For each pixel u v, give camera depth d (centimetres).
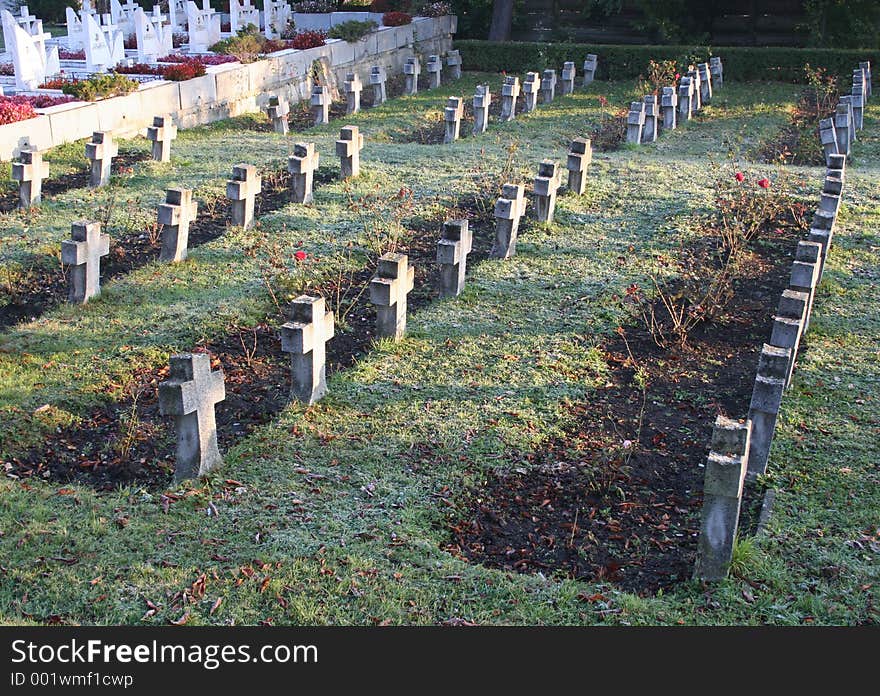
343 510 691
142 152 1805
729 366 980
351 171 1598
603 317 1071
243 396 909
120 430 840
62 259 1091
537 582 607
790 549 644
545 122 2216
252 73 2362
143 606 580
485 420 834
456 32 3506
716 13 3441
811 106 2458
